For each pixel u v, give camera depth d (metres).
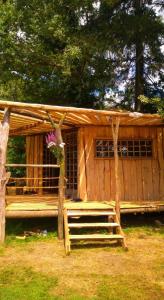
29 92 17.88
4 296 5.45
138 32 14.73
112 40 14.74
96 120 10.92
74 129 12.36
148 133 12.47
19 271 6.64
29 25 15.27
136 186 12.13
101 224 8.84
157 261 7.37
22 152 21.25
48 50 15.84
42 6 15.09
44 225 10.48
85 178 11.74
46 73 16.52
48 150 14.27
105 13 15.12
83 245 8.55
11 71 16.88
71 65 14.89
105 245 8.59
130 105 16.84
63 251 8.02
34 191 14.66
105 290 5.76
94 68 15.54
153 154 12.45
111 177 11.94
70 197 12.38
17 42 15.80
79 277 6.38
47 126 12.19
